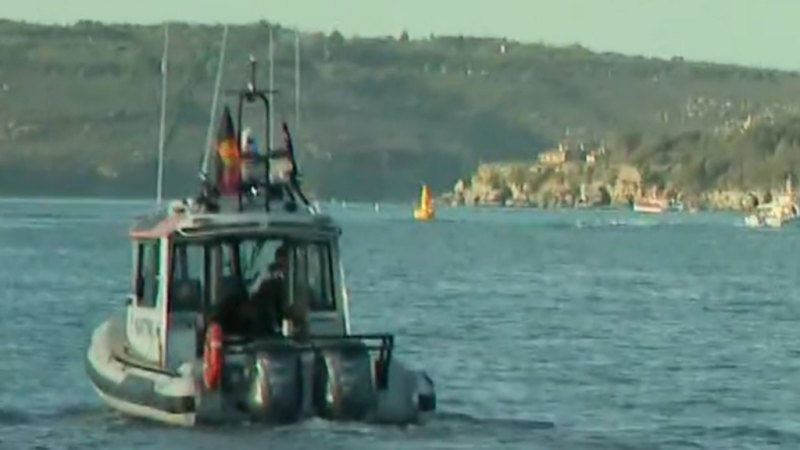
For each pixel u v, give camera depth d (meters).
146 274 150.00
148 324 148.00
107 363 152.12
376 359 142.00
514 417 166.38
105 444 140.38
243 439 139.38
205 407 139.75
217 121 151.12
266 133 149.12
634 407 177.38
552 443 152.38
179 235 145.25
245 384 140.00
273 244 146.50
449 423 153.88
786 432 163.38
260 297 145.50
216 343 139.38
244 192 147.88
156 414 143.25
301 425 140.00
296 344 140.38
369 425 141.38
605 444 153.62
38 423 154.50
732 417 172.00
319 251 147.12
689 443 156.38
